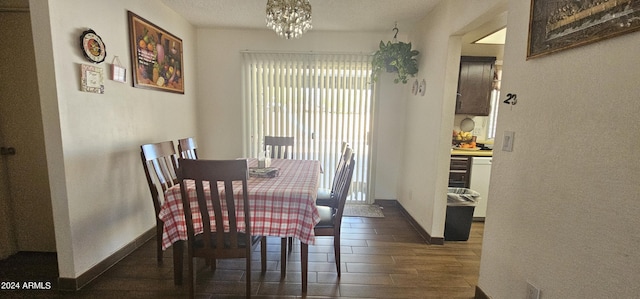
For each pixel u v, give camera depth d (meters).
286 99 3.78
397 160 3.86
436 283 2.09
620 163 0.97
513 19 1.57
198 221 1.79
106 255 2.17
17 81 2.14
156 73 2.78
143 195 2.61
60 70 1.73
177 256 1.95
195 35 3.66
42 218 2.30
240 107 3.83
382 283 2.07
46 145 1.76
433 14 2.82
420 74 3.16
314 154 3.87
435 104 2.71
